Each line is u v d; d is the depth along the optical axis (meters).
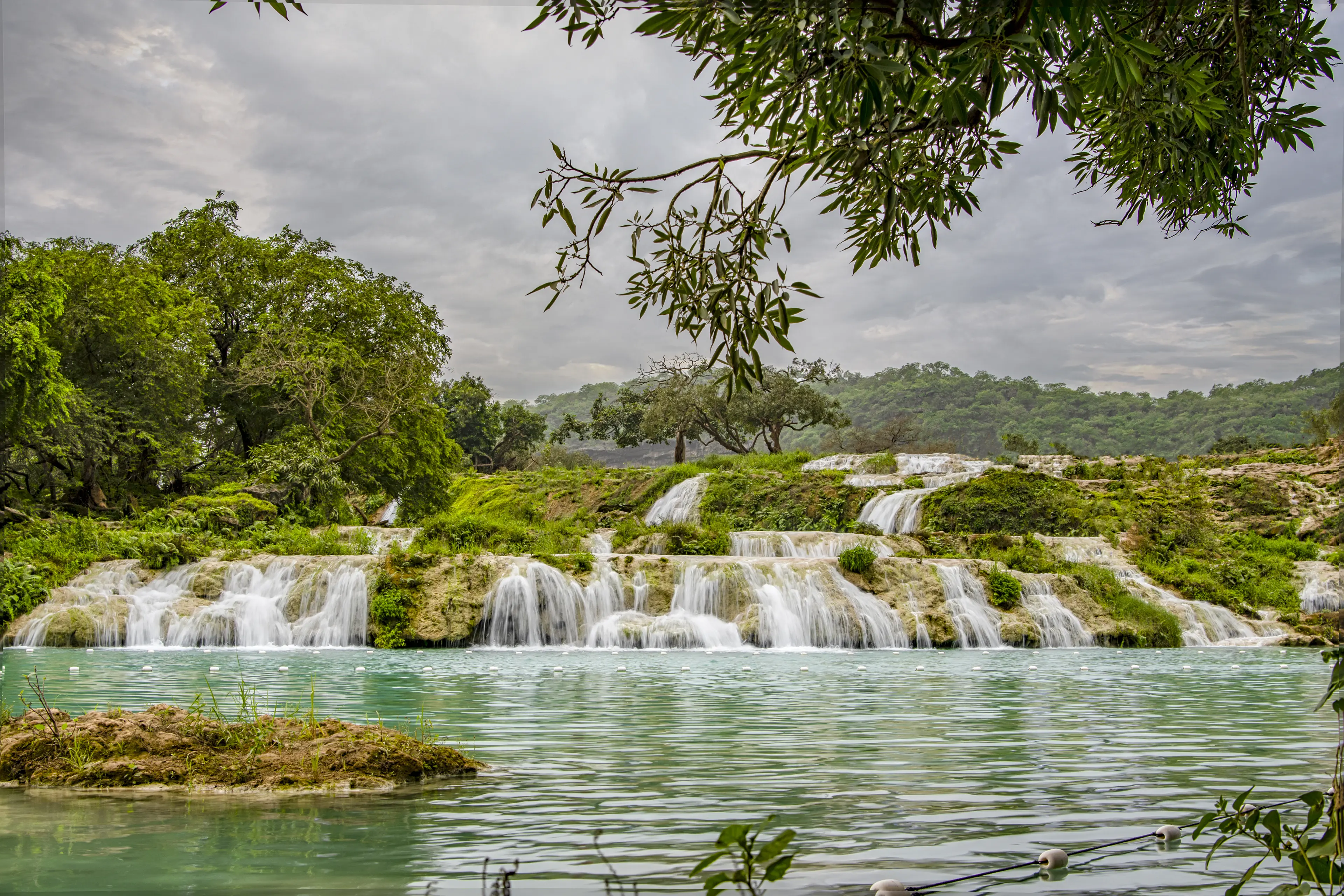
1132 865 4.38
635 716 10.48
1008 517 38.94
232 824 5.18
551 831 5.04
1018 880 4.14
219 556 25.20
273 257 45.44
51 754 6.53
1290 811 5.56
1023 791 6.26
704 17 3.43
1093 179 5.85
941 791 6.22
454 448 47.56
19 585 22.02
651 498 52.50
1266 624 28.17
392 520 54.06
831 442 116.75
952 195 4.77
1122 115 5.17
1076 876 4.21
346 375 42.09
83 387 37.47
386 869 4.27
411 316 46.38
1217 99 4.68
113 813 5.45
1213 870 4.30
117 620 22.03
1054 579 27.67
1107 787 6.40
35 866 4.32
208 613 22.70
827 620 24.41
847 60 3.27
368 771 6.47
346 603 23.28
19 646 21.17
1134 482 42.75
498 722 9.90
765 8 3.23
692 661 19.05
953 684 14.59
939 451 103.56
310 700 11.57
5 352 28.92
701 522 46.34
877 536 34.44
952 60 3.29
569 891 3.91
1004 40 3.21
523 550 33.75
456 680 14.58
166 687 12.91
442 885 4.00
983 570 26.94
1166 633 26.36
